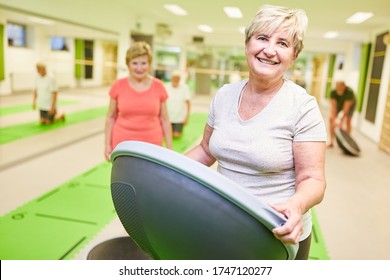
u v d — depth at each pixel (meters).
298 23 1.02
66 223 2.84
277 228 0.77
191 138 6.48
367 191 4.23
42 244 2.50
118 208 0.90
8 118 6.96
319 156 1.04
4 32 7.49
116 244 1.57
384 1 5.45
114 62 9.23
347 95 6.28
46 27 8.14
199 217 0.75
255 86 1.11
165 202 0.77
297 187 1.03
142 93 2.53
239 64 17.17
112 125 2.65
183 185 0.75
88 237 2.64
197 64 16.25
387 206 3.78
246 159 1.08
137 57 2.47
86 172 4.14
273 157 1.05
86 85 9.92
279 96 1.08
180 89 6.13
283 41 1.02
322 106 14.27
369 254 2.73
